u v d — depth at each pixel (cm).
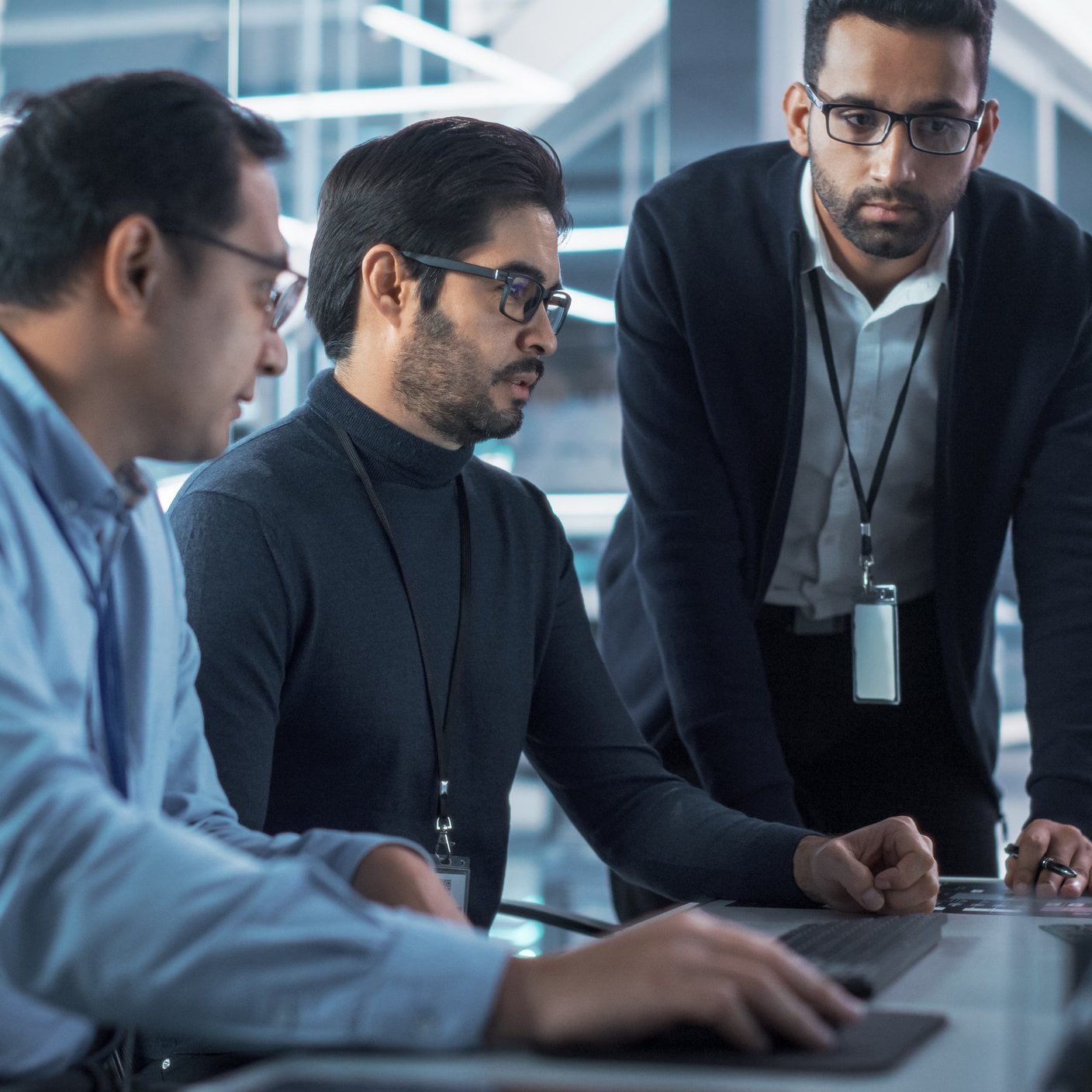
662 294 198
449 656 163
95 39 651
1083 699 186
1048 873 154
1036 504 196
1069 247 196
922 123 171
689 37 392
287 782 156
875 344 193
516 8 544
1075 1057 62
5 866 78
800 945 111
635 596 216
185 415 98
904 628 204
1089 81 474
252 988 77
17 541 90
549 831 516
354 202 160
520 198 157
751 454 196
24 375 93
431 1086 70
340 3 541
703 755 190
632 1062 76
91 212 92
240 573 148
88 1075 91
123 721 103
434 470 162
